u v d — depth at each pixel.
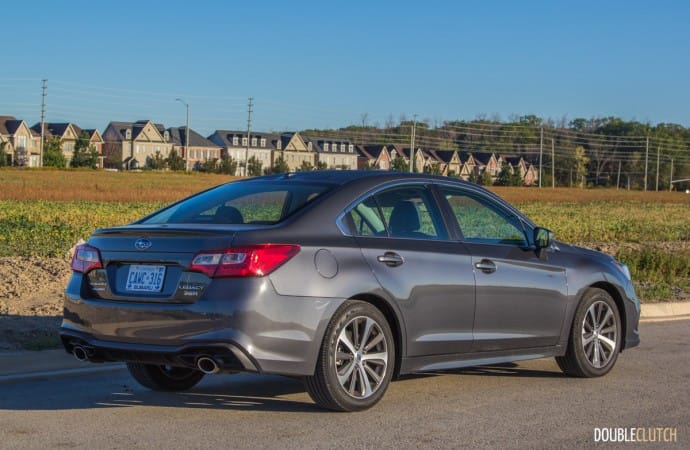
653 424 5.66
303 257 5.48
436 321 6.15
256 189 6.29
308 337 5.43
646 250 17.67
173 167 127.12
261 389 6.63
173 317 5.34
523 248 6.86
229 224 5.73
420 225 6.29
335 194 5.95
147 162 131.50
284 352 5.36
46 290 11.00
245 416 5.70
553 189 109.62
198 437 5.14
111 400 6.17
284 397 6.32
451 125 170.00
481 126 178.25
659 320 10.91
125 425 5.43
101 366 7.39
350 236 5.82
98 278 5.75
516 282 6.64
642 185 170.75
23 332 8.11
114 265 5.72
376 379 5.83
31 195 55.09
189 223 5.95
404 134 173.00
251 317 5.23
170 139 145.50
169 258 5.45
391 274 5.89
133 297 5.55
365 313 5.73
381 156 156.38
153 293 5.49
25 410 5.81
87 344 5.72
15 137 127.19
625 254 17.80
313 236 5.63
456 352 6.32
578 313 7.10
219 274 5.29
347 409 5.71
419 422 5.59
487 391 6.64
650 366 7.81
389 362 5.88
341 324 5.59
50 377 6.98
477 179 141.25
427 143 174.50
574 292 7.06
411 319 5.99
